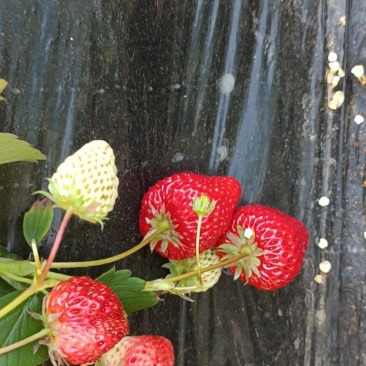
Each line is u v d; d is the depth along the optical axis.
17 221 0.12
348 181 0.20
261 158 0.19
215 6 0.17
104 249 0.14
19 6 0.12
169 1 0.16
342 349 0.20
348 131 0.20
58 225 0.13
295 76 0.19
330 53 0.19
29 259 0.13
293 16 0.19
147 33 0.15
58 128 0.13
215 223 0.15
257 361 0.19
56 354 0.11
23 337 0.12
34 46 0.12
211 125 0.18
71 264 0.12
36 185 0.13
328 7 0.19
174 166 0.17
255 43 0.18
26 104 0.12
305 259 0.20
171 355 0.14
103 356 0.13
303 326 0.19
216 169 0.18
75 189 0.11
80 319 0.11
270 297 0.19
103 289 0.11
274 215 0.15
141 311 0.16
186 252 0.15
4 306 0.11
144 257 0.16
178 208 0.14
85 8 0.13
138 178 0.16
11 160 0.11
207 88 0.17
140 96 0.15
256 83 0.18
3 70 0.12
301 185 0.19
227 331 0.19
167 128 0.17
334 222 0.20
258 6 0.18
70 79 0.13
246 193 0.19
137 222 0.16
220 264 0.15
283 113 0.19
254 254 0.15
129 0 0.15
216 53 0.18
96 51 0.14
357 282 0.20
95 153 0.11
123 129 0.15
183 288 0.13
